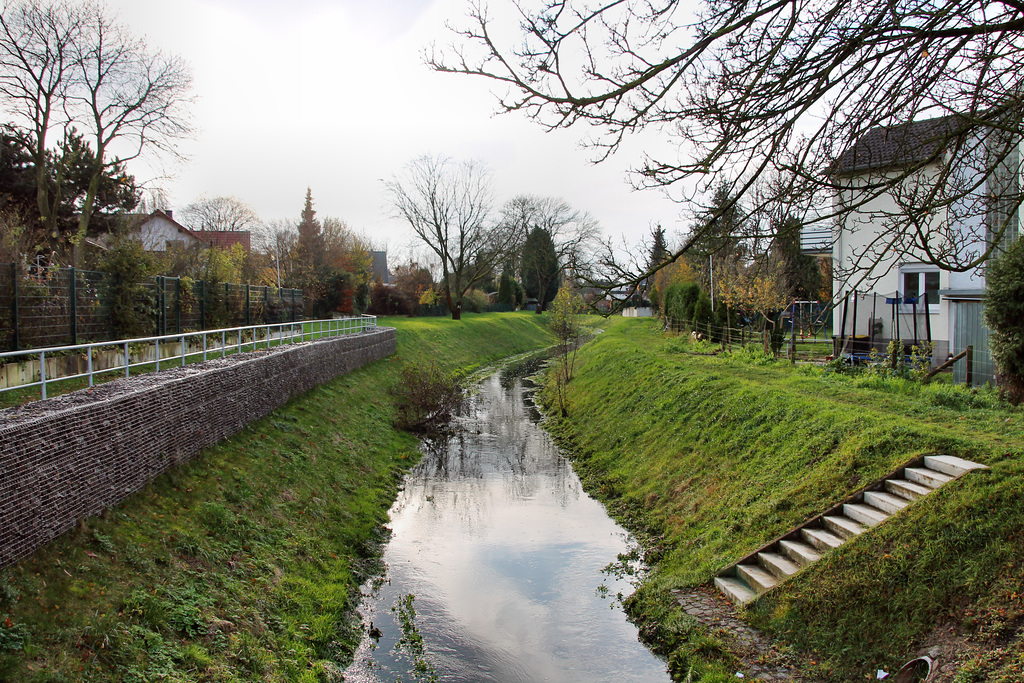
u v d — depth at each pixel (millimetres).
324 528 12250
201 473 11367
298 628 8898
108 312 17219
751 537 10047
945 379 15445
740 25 5086
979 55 5840
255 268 41875
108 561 7879
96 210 30031
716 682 7355
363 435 19141
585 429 21281
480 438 22188
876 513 8711
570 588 10805
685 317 32969
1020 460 8109
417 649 9016
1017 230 12930
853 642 7223
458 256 57438
